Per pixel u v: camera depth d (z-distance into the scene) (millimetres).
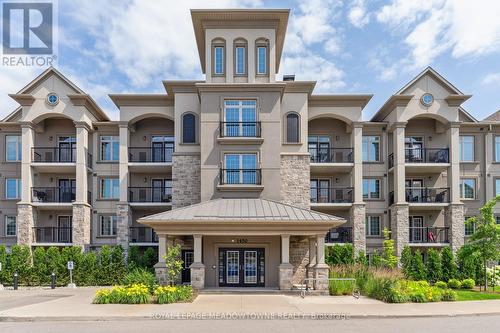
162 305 16984
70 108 30391
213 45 26891
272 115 26297
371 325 13352
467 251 24328
